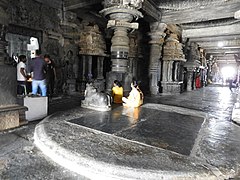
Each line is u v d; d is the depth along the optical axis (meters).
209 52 26.73
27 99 5.08
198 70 22.27
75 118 5.05
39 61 5.82
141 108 7.01
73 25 10.96
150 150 3.17
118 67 8.05
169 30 13.73
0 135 3.96
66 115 5.36
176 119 5.57
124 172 2.45
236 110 5.77
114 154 2.93
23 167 2.72
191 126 4.88
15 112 4.40
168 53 14.10
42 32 9.44
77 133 3.85
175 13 11.37
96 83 10.35
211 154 3.15
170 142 3.62
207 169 2.62
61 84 10.70
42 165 2.81
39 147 3.42
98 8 10.80
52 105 7.51
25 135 4.05
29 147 3.43
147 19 11.38
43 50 9.52
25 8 8.39
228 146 3.58
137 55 14.14
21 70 6.63
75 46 11.54
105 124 4.62
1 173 2.54
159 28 12.20
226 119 6.20
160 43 12.80
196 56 19.03
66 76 11.01
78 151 2.97
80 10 10.82
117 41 7.86
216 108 8.50
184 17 11.13
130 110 6.52
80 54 11.62
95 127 4.33
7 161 2.88
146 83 14.16
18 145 3.50
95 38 11.70
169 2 10.55
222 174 2.56
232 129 4.84
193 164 2.74
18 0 8.05
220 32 14.00
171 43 14.05
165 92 14.36
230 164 2.83
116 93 7.70
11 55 8.18
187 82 19.06
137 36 14.06
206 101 10.87
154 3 10.46
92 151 3.00
